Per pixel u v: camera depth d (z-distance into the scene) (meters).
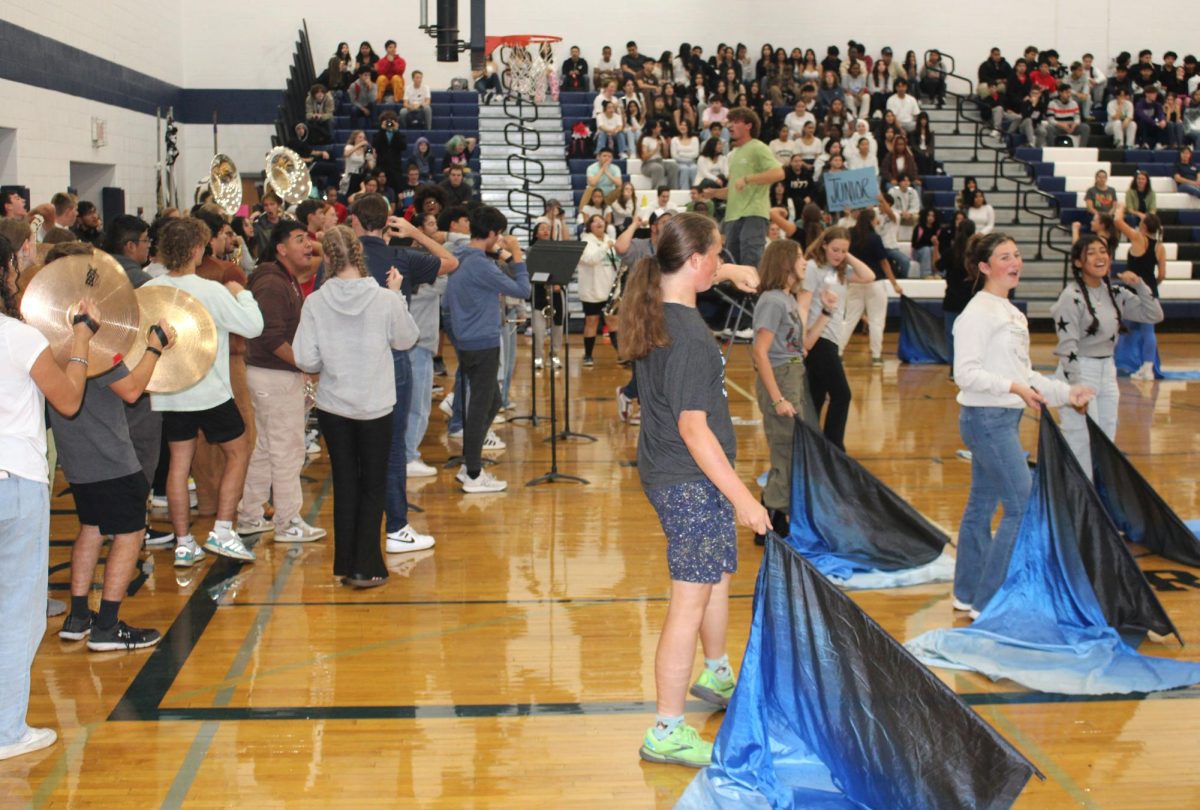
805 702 3.68
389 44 18.61
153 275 6.86
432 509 7.11
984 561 5.20
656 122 17.67
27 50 12.46
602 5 19.91
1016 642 4.77
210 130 19.27
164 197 17.09
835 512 6.05
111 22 15.44
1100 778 3.74
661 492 3.77
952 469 8.24
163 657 4.75
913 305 13.73
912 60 19.77
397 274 5.97
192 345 5.20
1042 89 19.66
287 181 10.10
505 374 9.85
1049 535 4.96
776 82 19.11
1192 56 20.50
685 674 3.83
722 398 3.76
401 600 5.46
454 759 3.87
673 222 3.73
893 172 16.95
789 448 6.19
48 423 5.02
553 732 4.08
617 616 5.26
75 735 4.03
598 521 6.86
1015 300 16.59
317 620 5.19
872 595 5.59
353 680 4.52
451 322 7.33
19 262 5.28
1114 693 4.39
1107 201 16.89
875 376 12.67
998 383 4.86
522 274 7.24
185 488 5.89
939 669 4.63
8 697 3.84
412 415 7.80
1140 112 19.56
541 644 4.91
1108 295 6.19
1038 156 18.97
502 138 18.31
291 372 6.21
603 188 15.97
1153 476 8.01
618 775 3.77
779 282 6.06
